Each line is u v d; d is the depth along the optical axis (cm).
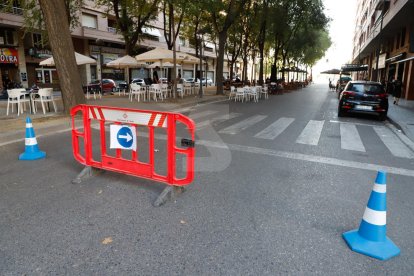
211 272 249
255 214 352
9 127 841
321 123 1039
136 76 4072
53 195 398
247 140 742
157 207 366
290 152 635
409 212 367
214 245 287
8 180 453
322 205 381
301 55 4503
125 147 427
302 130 893
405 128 928
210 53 5478
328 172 510
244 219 340
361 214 358
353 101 1153
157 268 253
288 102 1859
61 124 897
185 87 2255
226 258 268
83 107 456
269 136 795
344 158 599
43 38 1630
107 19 3288
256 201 388
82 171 462
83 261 261
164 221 332
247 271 251
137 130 847
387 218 351
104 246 283
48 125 876
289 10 2888
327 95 2734
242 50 3612
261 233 311
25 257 266
